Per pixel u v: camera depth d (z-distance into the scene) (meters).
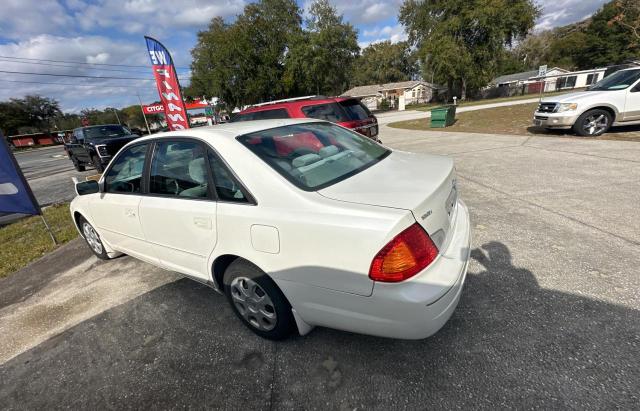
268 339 2.24
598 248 2.77
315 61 30.64
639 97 7.09
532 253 2.81
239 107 33.56
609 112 7.35
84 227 3.86
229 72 29.72
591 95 7.41
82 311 2.92
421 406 1.63
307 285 1.78
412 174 2.04
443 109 13.70
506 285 2.43
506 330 2.02
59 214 6.48
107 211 3.10
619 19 36.22
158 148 2.60
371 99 56.72
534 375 1.71
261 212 1.87
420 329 1.57
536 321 2.06
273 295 1.99
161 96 8.73
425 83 56.12
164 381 2.01
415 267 1.55
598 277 2.39
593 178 4.57
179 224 2.36
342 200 1.72
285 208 1.80
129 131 13.14
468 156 6.97
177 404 1.84
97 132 12.12
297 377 1.90
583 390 1.60
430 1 37.38
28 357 2.43
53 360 2.35
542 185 4.52
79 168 13.48
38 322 2.87
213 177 2.17
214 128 2.48
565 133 8.54
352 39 33.38
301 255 1.74
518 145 7.59
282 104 6.24
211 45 32.31
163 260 2.76
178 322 2.57
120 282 3.33
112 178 3.07
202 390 1.91
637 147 6.04
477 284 2.48
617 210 3.45
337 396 1.75
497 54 35.66
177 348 2.28
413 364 1.87
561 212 3.56
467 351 1.91
